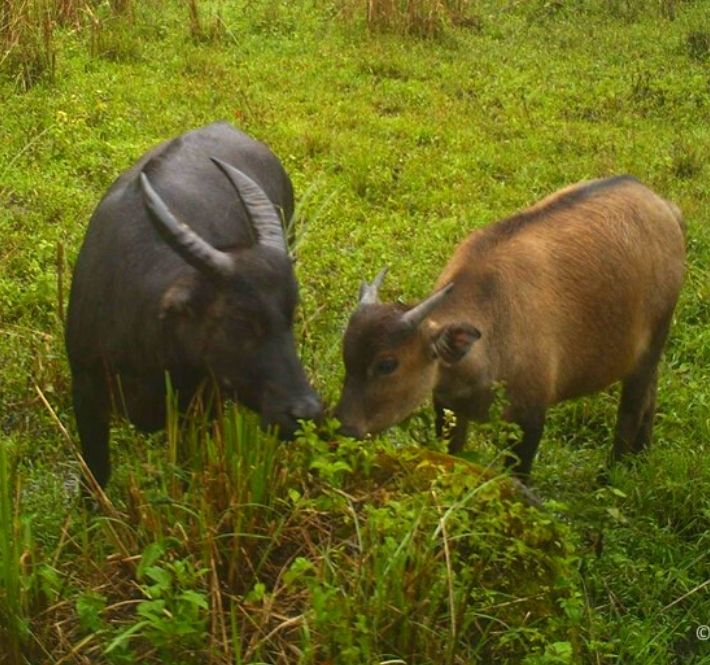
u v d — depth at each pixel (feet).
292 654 8.60
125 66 23.49
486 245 11.18
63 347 12.71
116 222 10.39
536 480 11.94
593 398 13.65
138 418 10.32
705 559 11.14
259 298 9.34
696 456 12.41
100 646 8.59
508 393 10.96
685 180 20.57
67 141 19.27
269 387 9.39
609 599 10.46
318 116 22.00
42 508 10.32
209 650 8.36
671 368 14.71
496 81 25.23
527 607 9.30
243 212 11.15
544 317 11.00
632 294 11.73
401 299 15.17
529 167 20.51
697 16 30.66
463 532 9.10
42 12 22.75
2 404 12.26
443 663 8.68
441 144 21.48
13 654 8.43
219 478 9.35
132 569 9.11
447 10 29.32
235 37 26.14
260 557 9.38
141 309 9.86
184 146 11.76
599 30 29.50
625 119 23.53
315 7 28.76
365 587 8.73
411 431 11.37
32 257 15.49
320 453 9.20
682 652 10.28
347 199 18.61
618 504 11.72
